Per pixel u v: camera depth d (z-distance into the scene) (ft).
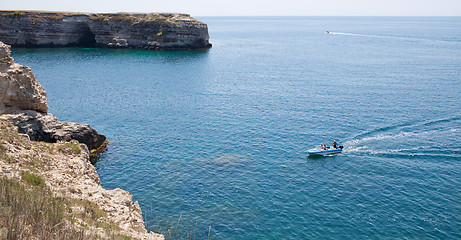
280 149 154.61
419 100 228.02
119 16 540.93
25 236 55.67
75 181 94.63
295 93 257.75
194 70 364.38
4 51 134.51
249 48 578.25
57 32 512.63
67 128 146.20
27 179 80.23
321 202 110.63
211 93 261.44
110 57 445.37
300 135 170.91
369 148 152.46
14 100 131.75
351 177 127.34
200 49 551.59
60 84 282.36
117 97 245.24
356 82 293.02
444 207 106.52
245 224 99.19
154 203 109.81
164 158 144.87
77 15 520.01
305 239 92.68
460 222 98.84
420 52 486.38
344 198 112.78
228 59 447.42
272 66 388.57
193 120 196.34
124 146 157.69
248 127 184.14
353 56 460.96
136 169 134.62
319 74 335.26
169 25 520.83
